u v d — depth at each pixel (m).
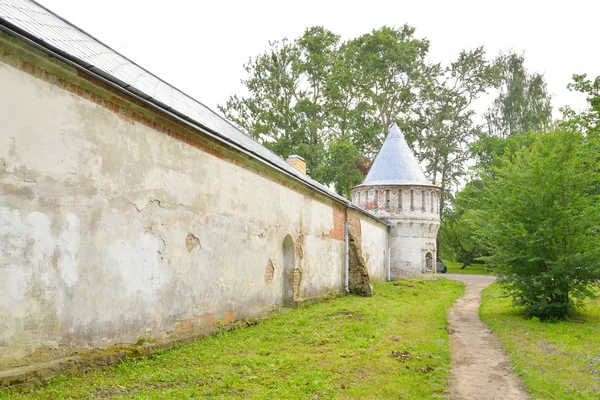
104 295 7.30
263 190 12.87
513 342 10.18
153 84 10.69
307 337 9.86
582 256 12.81
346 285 20.03
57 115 6.59
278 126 40.56
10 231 5.86
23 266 6.01
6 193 5.83
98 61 7.88
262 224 12.73
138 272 8.04
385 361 7.91
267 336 9.90
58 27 8.50
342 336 10.02
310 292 16.38
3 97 5.84
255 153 11.63
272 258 13.35
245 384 6.38
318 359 7.93
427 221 30.45
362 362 7.77
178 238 9.11
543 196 13.73
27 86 6.17
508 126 44.62
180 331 9.09
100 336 7.21
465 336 11.13
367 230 24.97
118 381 6.35
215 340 9.34
